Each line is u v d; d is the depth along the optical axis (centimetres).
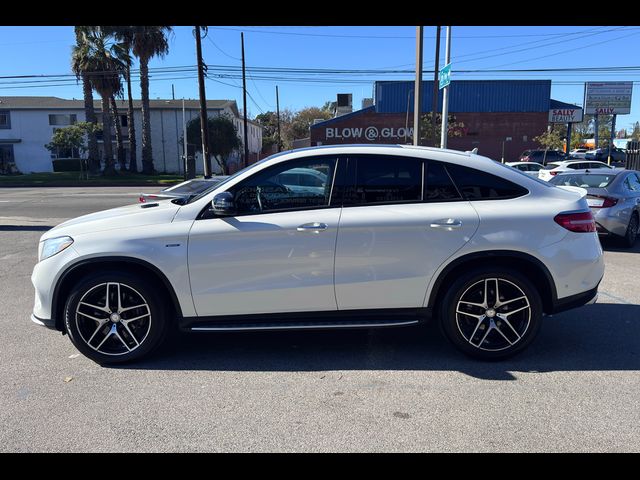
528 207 405
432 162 413
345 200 409
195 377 392
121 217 417
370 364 415
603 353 432
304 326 405
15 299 613
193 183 1065
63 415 334
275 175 412
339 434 309
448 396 356
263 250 399
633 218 922
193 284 402
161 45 3475
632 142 1944
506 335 411
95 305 409
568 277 403
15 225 1281
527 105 4188
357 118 4234
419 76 1289
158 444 301
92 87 3591
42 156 4628
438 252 399
